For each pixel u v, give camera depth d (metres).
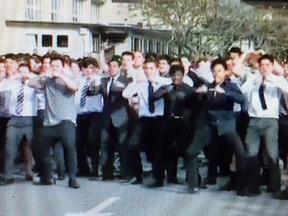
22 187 8.42
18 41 12.32
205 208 7.25
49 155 8.68
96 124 9.04
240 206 7.34
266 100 7.82
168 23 18.58
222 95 8.02
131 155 8.80
